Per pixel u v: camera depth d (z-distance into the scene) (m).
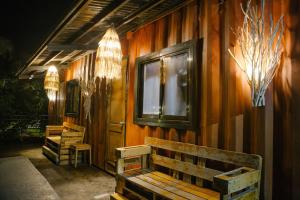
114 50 5.20
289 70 2.84
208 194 3.29
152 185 3.64
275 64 2.89
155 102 4.88
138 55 5.48
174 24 4.49
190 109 3.97
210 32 3.80
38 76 13.16
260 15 3.16
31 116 13.26
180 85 4.29
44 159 8.20
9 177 5.78
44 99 14.41
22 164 7.02
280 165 2.88
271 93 2.99
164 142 4.34
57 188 5.24
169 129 4.48
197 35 4.02
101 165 6.83
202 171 3.61
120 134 5.98
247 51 3.11
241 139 3.29
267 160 2.97
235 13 3.46
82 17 5.06
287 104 2.85
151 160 4.58
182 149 3.98
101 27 5.73
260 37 2.98
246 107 3.25
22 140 12.09
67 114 9.90
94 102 7.51
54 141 8.18
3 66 14.12
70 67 10.07
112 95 6.45
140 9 4.55
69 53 8.00
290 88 2.82
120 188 4.21
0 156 8.66
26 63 9.62
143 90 5.25
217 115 3.63
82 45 6.91
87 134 7.89
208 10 3.85
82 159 7.75
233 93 3.42
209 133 3.73
